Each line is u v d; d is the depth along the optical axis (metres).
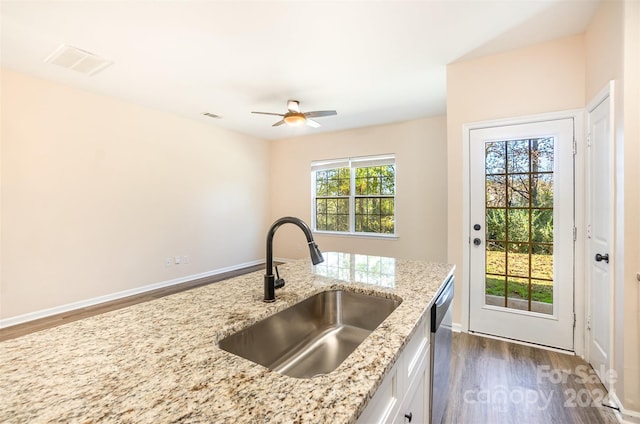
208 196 5.07
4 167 3.00
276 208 6.33
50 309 3.31
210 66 2.95
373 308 1.38
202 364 0.75
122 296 3.95
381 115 4.58
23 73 3.08
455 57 2.77
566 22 2.24
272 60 2.83
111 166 3.82
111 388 0.65
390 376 0.85
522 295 2.62
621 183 1.74
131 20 2.20
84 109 3.56
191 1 2.00
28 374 0.71
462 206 2.84
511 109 2.64
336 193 5.66
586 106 2.32
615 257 1.82
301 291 1.37
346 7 2.07
